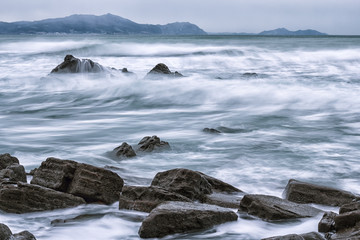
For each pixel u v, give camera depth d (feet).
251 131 53.57
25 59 151.84
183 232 23.82
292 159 40.81
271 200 27.27
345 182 34.81
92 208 28.40
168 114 67.26
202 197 29.45
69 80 101.19
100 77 105.60
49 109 73.36
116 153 41.39
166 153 42.47
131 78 107.65
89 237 23.75
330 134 52.21
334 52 169.48
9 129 55.98
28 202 27.84
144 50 178.60
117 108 73.77
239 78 108.88
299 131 53.67
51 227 25.27
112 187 29.76
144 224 23.30
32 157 41.70
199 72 125.70
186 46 204.03
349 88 90.48
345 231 22.18
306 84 95.76
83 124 59.41
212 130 52.34
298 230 24.48
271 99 76.89
